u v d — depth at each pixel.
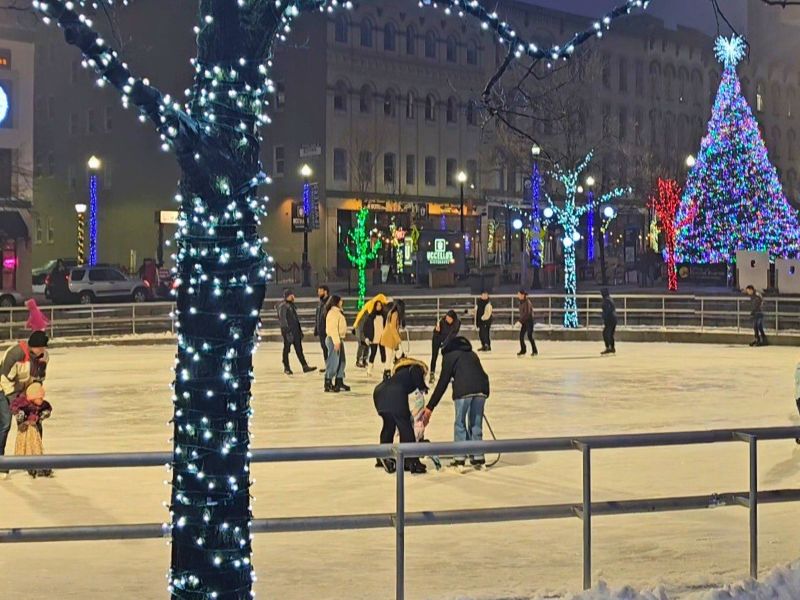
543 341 37.59
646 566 8.45
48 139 85.06
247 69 5.67
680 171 82.12
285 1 5.65
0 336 36.28
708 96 94.75
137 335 37.19
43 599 7.77
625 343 36.56
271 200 74.81
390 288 65.56
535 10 77.19
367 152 74.12
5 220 52.75
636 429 16.67
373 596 7.70
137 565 8.88
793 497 7.29
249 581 5.71
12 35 52.31
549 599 6.93
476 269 70.94
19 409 13.06
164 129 5.30
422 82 77.88
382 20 75.56
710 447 14.88
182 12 68.75
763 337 34.88
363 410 19.30
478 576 8.25
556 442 6.74
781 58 99.88
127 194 79.94
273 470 13.28
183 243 5.61
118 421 18.19
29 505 11.33
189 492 5.61
